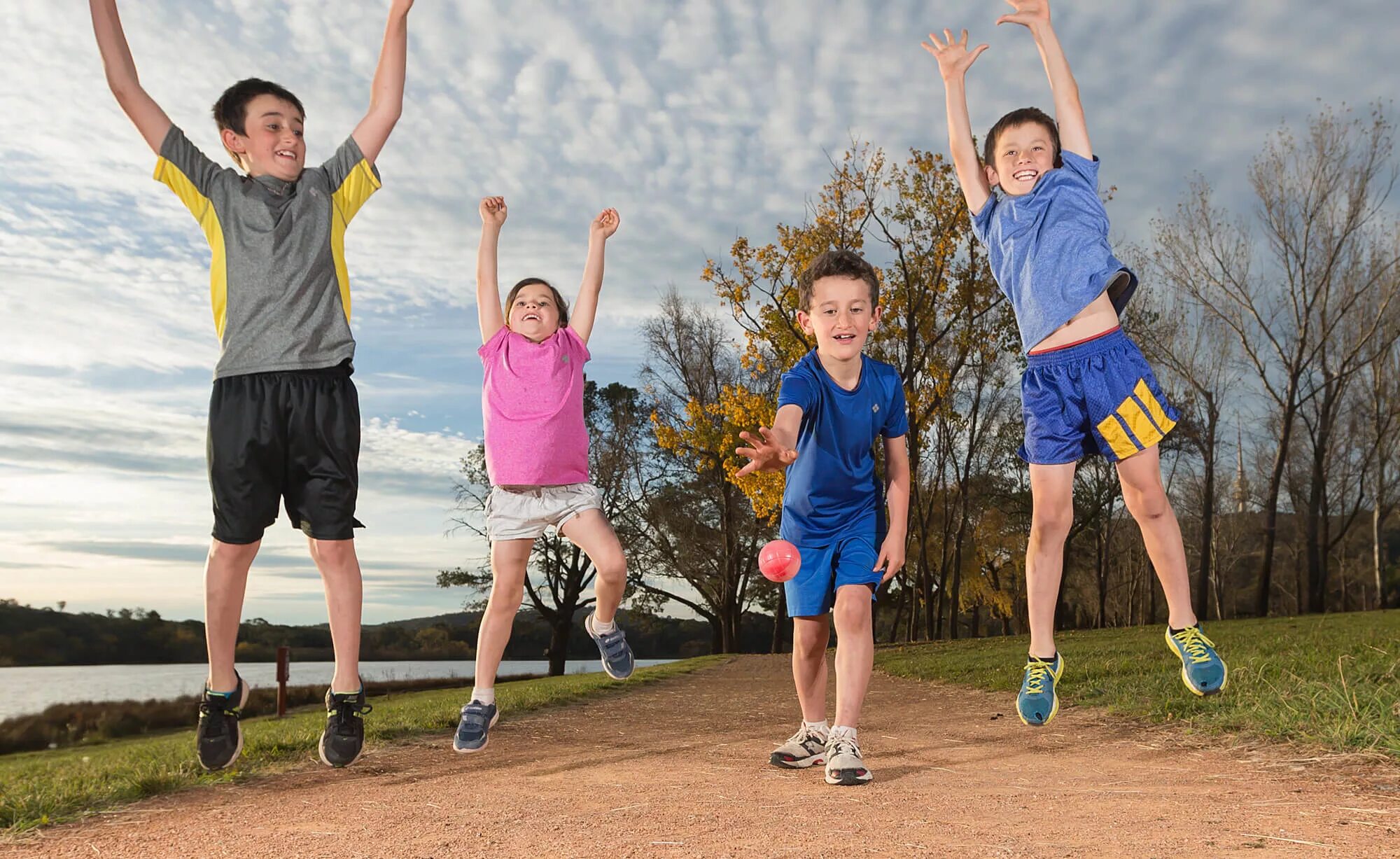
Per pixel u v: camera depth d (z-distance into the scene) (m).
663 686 11.95
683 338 33.19
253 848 2.17
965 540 35.41
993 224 3.49
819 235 20.89
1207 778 2.79
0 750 10.36
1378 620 15.18
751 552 34.72
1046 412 3.24
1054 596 3.30
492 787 3.11
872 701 8.25
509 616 3.89
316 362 3.36
